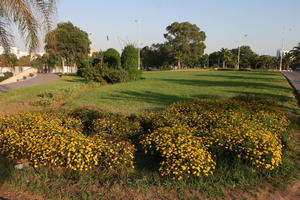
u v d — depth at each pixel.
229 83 17.25
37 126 4.16
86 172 3.24
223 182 2.99
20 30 4.52
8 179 3.15
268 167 3.08
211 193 2.81
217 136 3.65
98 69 16.97
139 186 2.94
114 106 8.30
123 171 3.30
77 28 40.31
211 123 4.70
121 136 4.39
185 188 2.92
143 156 3.88
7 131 3.99
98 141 3.58
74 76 31.20
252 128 4.03
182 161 3.07
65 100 10.16
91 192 2.86
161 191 2.88
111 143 3.64
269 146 3.27
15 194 2.89
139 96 10.77
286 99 9.48
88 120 5.44
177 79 21.97
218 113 5.11
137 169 3.46
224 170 3.21
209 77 24.78
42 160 3.35
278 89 13.06
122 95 11.14
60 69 49.22
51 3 4.61
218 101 6.84
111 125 4.56
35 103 9.02
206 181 3.01
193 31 59.34
